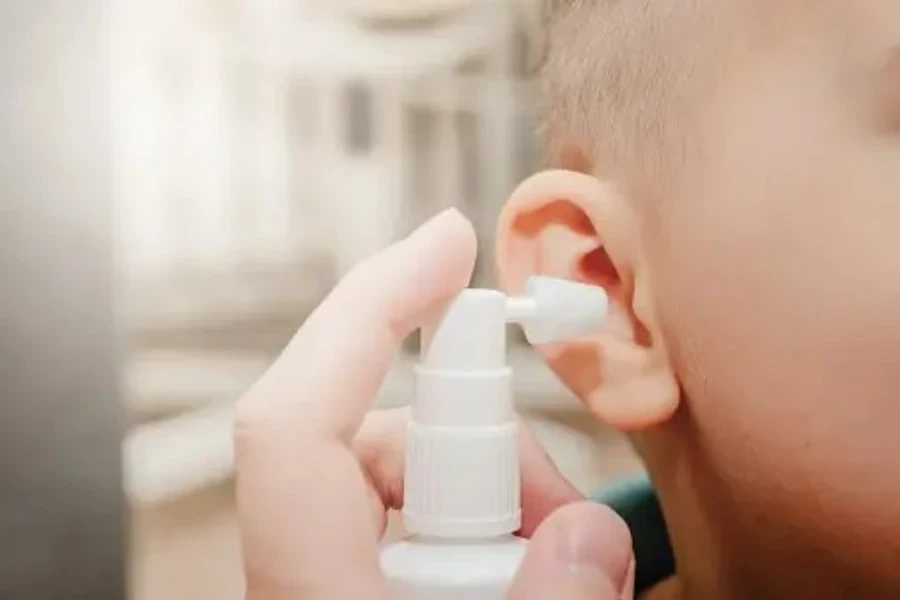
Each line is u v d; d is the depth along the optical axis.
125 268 0.92
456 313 0.52
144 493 0.92
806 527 0.57
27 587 0.80
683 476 0.64
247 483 0.53
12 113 0.79
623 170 0.63
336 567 0.51
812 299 0.55
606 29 0.65
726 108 0.58
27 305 0.80
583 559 0.52
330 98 1.00
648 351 0.62
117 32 0.91
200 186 0.96
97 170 0.81
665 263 0.61
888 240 0.54
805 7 0.56
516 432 0.54
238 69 0.99
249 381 0.96
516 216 0.66
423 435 0.52
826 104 0.55
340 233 0.99
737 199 0.57
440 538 0.52
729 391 0.58
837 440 0.55
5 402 0.80
